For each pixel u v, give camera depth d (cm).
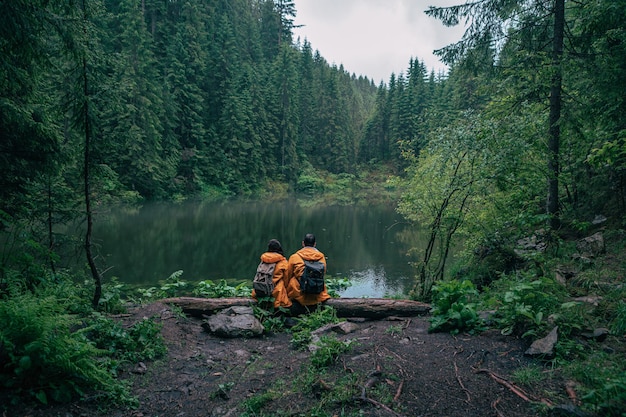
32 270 495
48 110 498
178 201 3541
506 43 797
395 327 449
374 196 4922
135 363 385
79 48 437
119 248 1480
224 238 1784
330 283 932
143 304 595
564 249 693
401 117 6134
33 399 281
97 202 622
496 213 759
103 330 405
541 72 704
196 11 4644
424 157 916
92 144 502
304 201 4116
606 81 637
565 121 713
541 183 781
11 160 634
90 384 310
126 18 3112
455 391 281
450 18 785
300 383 319
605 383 257
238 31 6362
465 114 685
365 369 320
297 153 5984
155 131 3123
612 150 465
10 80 536
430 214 725
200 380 361
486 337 387
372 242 1750
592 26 616
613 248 633
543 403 251
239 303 557
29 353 282
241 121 4456
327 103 6450
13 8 391
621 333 344
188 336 475
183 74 3988
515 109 780
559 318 371
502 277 618
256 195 4547
